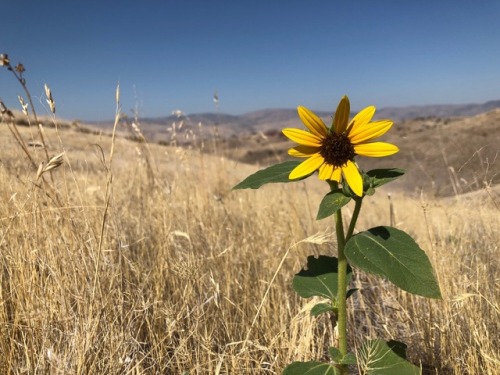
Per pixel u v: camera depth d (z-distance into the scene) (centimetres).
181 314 48
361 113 32
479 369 43
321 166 32
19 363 41
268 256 70
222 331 52
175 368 46
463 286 51
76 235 53
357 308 62
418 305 54
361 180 31
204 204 97
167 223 78
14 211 59
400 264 31
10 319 47
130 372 42
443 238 72
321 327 56
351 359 35
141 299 51
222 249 72
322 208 32
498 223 72
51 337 44
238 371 43
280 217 90
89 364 41
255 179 35
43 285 50
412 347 49
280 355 45
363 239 32
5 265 53
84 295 47
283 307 54
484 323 45
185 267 53
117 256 60
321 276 40
